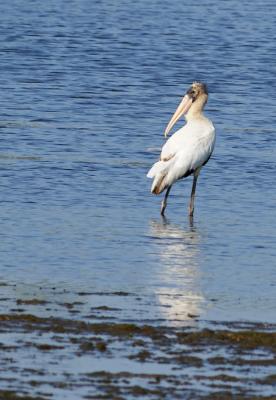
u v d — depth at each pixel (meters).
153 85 34.22
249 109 30.34
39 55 39.50
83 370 11.06
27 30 46.12
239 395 10.52
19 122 27.36
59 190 20.69
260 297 14.21
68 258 15.98
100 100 31.16
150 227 18.23
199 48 42.69
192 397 10.45
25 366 11.11
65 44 42.66
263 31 48.50
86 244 16.88
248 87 34.25
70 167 22.53
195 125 20.17
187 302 13.82
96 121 28.05
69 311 13.09
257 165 23.38
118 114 29.20
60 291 14.10
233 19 52.28
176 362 11.37
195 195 20.84
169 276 15.18
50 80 34.22
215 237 17.67
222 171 22.78
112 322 12.67
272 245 17.25
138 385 10.73
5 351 11.52
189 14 53.69
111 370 11.09
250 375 11.08
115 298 13.86
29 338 11.94
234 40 45.28
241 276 15.34
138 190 21.03
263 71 37.56
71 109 29.56
